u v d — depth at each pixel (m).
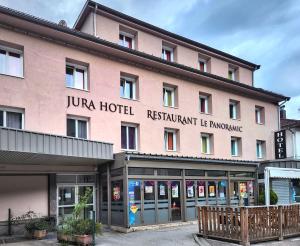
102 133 18.48
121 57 19.69
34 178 16.19
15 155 13.27
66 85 17.83
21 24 16.00
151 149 20.48
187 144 22.45
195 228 16.84
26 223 14.90
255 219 12.80
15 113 15.98
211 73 25.78
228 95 25.78
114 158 17.14
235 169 21.61
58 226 14.63
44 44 16.95
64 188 17.23
